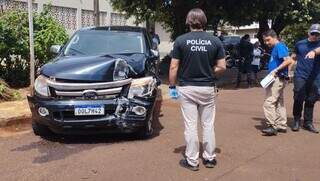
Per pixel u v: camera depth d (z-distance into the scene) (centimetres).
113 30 723
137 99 582
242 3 1249
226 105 902
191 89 478
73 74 577
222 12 1243
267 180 463
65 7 2323
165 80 1213
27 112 692
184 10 1296
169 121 724
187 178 465
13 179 461
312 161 527
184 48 474
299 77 658
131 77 593
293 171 491
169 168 494
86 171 484
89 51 676
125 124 577
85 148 566
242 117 773
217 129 679
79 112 567
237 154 549
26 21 988
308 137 636
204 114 492
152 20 1380
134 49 687
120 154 542
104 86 576
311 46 652
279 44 641
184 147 573
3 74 978
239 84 1264
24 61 993
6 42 953
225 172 484
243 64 1265
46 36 982
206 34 477
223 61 480
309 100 665
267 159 532
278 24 1809
